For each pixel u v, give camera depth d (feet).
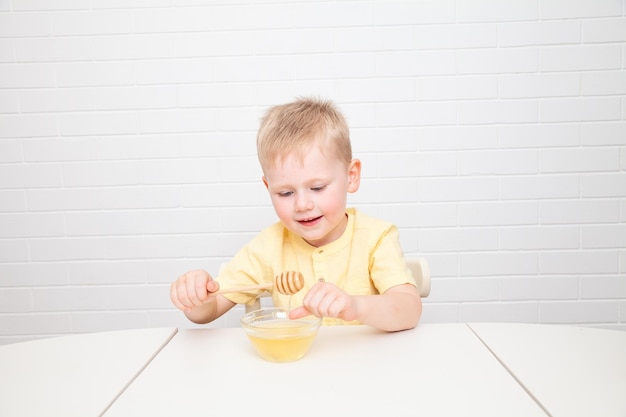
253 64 6.73
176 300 3.18
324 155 3.52
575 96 6.66
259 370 2.51
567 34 6.61
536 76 6.66
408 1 6.64
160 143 6.84
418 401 2.11
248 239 6.88
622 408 2.02
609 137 6.67
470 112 6.72
